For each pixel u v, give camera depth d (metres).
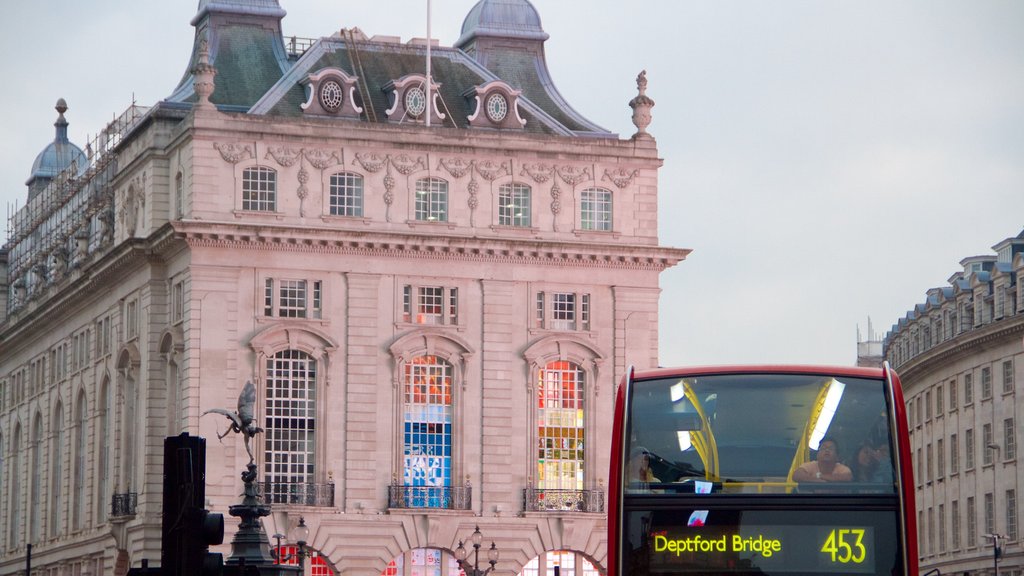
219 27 175.38
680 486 49.81
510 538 163.88
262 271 160.62
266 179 162.00
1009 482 189.25
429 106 168.38
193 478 42.56
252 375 159.62
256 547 93.12
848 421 50.09
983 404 197.12
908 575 48.47
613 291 170.12
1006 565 188.50
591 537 165.75
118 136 189.88
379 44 174.75
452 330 165.38
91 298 185.62
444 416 165.12
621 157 171.50
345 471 161.00
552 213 169.25
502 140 168.25
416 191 166.12
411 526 161.38
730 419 50.50
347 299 163.00
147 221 169.12
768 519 49.19
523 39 183.25
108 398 180.38
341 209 163.88
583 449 168.12
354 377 162.25
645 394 51.38
